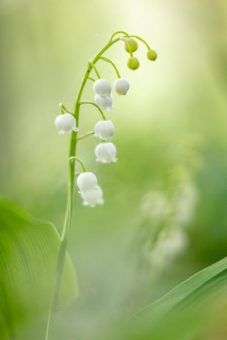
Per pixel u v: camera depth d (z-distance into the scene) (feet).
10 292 1.32
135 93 4.17
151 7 3.70
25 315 1.34
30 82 3.94
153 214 1.91
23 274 1.31
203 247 1.96
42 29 3.91
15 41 3.46
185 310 1.22
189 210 1.92
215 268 1.26
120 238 1.88
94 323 1.51
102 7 4.10
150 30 4.08
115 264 1.78
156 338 1.21
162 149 2.83
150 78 4.22
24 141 3.61
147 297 1.73
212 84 3.93
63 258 1.30
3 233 1.26
